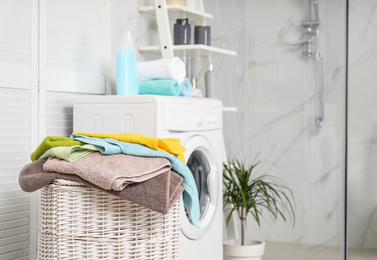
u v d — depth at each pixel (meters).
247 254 3.10
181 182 1.92
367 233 2.86
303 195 3.62
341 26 3.53
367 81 2.86
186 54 3.27
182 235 2.41
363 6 2.87
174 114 2.35
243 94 3.77
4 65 2.26
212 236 2.69
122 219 1.82
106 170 1.75
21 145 2.37
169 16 3.19
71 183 1.80
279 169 3.68
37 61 2.44
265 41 3.71
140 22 3.06
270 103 3.70
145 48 3.01
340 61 3.53
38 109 2.45
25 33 2.38
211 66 3.25
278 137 3.69
